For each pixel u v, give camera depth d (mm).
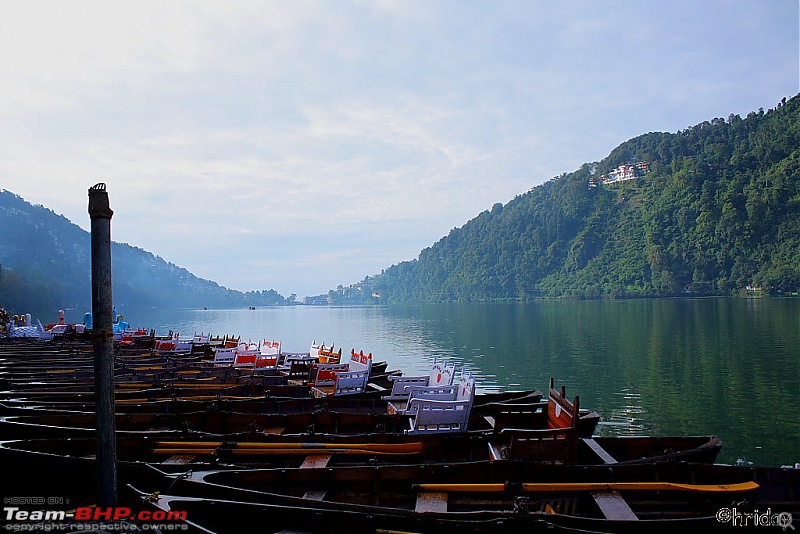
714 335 64188
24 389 20016
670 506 10398
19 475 10250
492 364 46188
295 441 12648
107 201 7766
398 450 12430
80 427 14445
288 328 101000
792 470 10867
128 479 9719
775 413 28266
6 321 41000
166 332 83750
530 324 90188
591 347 56562
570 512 10438
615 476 10781
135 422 14320
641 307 128625
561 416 13633
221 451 11820
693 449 12273
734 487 10430
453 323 101000
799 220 153750
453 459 12789
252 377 22969
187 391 19266
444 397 15703
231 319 140750
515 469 10695
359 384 19422
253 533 8656
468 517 8719
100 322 7824
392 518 8508
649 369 42188
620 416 28031
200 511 8688
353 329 94938
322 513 8562
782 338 59969
